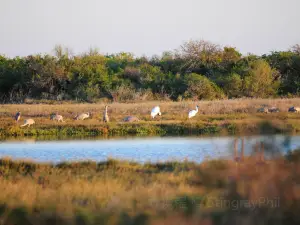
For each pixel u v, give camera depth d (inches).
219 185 1224.8
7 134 3371.1
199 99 6171.3
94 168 1905.8
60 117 3850.9
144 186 1492.4
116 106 4771.2
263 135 1206.3
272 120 1222.3
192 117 3909.9
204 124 3459.6
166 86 6658.5
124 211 1188.5
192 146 2659.9
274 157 1179.9
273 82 6638.8
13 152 2588.6
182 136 3186.5
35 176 1738.4
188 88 6215.6
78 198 1378.0
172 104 4881.9
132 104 5054.1
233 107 4357.8
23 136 3351.4
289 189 1099.3
